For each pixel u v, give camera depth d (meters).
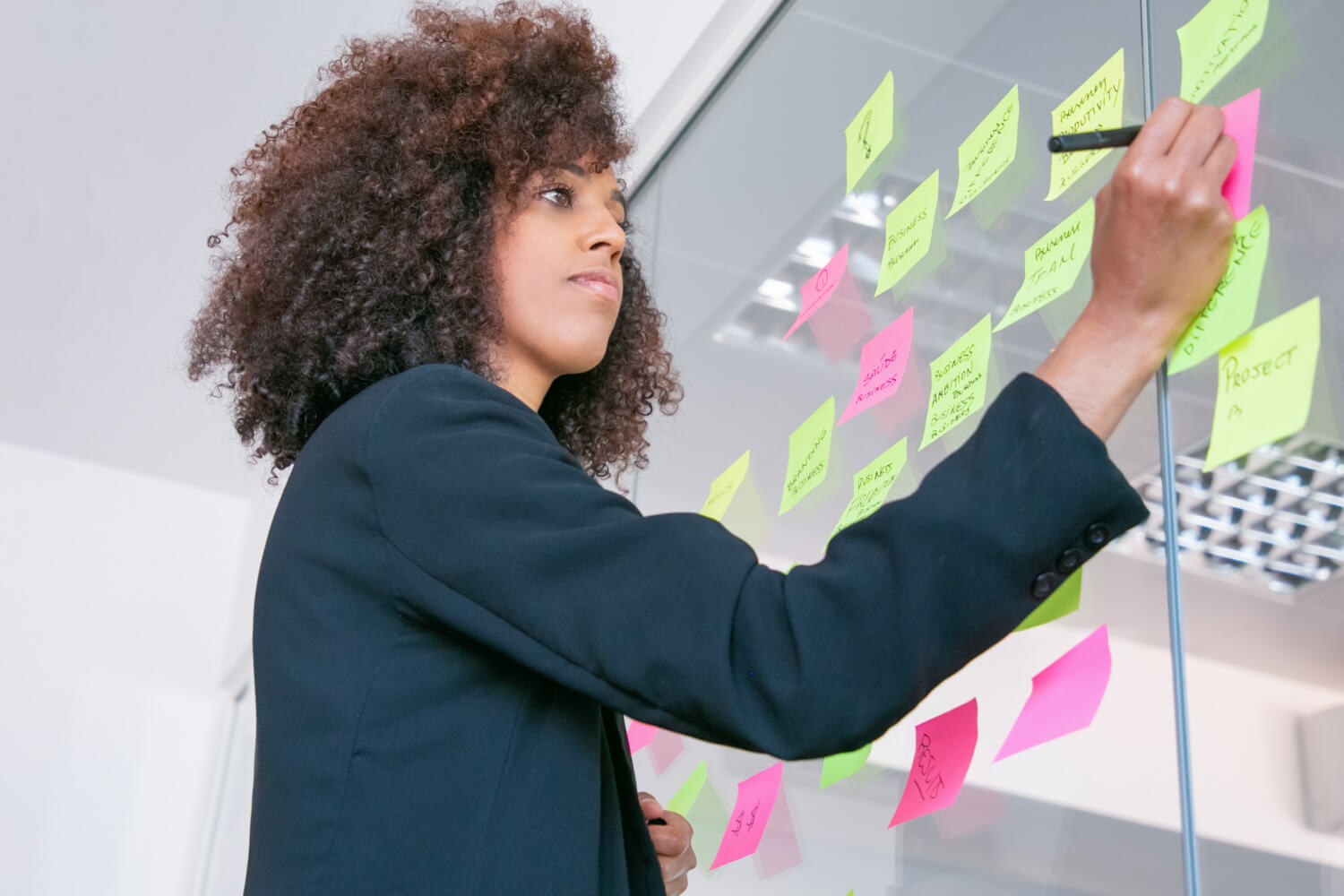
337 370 0.89
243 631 3.45
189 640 3.55
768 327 1.41
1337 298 0.63
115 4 2.39
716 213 1.67
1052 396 0.62
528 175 0.95
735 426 1.42
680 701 0.62
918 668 0.59
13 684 3.36
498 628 0.66
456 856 0.65
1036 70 1.00
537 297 0.92
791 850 1.07
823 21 1.50
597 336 0.93
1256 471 0.67
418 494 0.68
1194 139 0.66
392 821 0.65
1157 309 0.65
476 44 1.03
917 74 1.22
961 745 0.87
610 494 0.70
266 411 0.93
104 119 2.57
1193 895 0.65
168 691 3.50
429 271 0.91
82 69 2.48
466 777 0.67
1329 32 0.68
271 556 0.75
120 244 2.79
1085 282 0.85
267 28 2.42
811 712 0.60
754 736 0.60
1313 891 0.58
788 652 0.61
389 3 2.36
